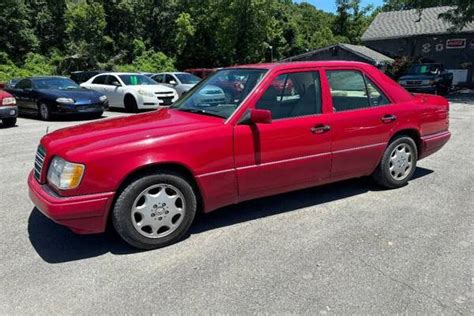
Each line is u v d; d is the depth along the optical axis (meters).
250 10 43.34
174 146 3.47
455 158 6.66
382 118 4.68
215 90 4.21
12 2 37.53
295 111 4.12
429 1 22.75
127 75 15.46
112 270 3.22
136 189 3.40
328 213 4.32
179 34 44.31
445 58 32.69
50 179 3.42
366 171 4.77
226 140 3.68
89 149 3.28
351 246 3.54
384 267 3.18
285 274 3.10
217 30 44.16
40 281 3.07
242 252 3.48
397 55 33.84
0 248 3.62
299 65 4.20
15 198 4.95
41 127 11.05
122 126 3.80
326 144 4.27
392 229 3.88
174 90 14.95
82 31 39.00
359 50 31.78
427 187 5.11
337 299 2.78
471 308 2.67
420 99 5.18
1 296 2.87
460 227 3.88
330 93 4.34
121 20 44.72
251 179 3.88
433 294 2.82
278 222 4.11
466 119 11.72
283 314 2.63
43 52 40.47
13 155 7.35
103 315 2.65
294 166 4.10
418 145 5.18
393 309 2.66
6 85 15.19
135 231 3.46
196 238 3.78
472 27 30.31
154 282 3.03
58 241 3.77
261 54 46.22
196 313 2.65
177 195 3.61
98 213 3.31
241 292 2.88
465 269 3.13
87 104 12.26
